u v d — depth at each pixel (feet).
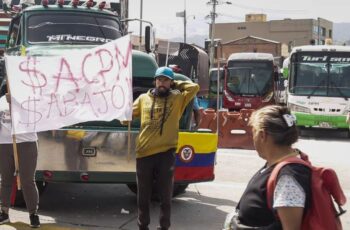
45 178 21.56
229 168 35.83
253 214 8.73
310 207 8.30
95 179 21.66
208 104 73.82
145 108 19.02
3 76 23.67
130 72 19.31
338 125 61.11
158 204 25.27
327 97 61.36
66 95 19.21
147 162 18.80
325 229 8.21
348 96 61.16
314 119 61.52
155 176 19.26
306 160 8.95
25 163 19.39
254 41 237.86
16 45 28.60
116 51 19.40
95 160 21.61
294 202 8.20
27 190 19.63
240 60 83.51
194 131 22.94
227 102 82.94
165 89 18.84
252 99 82.23
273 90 82.69
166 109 18.76
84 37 28.30
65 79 19.24
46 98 19.04
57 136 21.49
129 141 20.84
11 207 22.85
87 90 19.33
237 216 9.21
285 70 66.28
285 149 8.93
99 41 28.40
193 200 26.48
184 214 23.65
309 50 63.05
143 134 18.85
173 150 18.95
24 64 18.90
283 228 8.29
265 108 9.21
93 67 19.43
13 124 18.67
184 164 22.45
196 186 29.86
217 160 38.86
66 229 20.27
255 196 8.77
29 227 20.03
